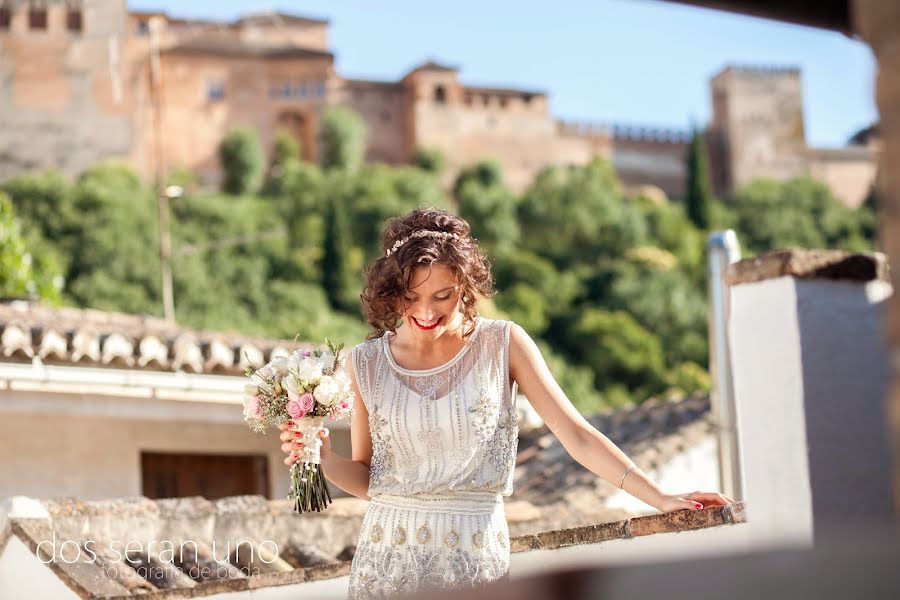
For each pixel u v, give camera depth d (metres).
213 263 50.41
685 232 60.72
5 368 6.98
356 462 2.96
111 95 56.81
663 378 51.31
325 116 60.72
